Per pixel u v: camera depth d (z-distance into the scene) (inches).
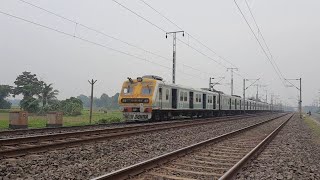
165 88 1076.5
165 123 921.5
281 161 419.8
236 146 554.9
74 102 1898.4
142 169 323.3
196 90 1365.7
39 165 344.2
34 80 2810.0
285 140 706.2
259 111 3467.0
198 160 406.6
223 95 1827.0
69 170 325.4
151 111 999.6
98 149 458.0
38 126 909.2
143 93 1013.8
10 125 799.1
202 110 1453.0
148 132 706.2
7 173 305.3
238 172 335.3
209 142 552.4
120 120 1181.7
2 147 431.2
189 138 661.9
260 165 387.2
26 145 462.3
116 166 359.6
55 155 399.2
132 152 458.9
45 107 1828.2
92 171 326.3
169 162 379.9
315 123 1658.5
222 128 955.3
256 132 877.2
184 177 313.0
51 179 290.2
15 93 2810.0
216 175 319.0
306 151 539.8
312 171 365.7
